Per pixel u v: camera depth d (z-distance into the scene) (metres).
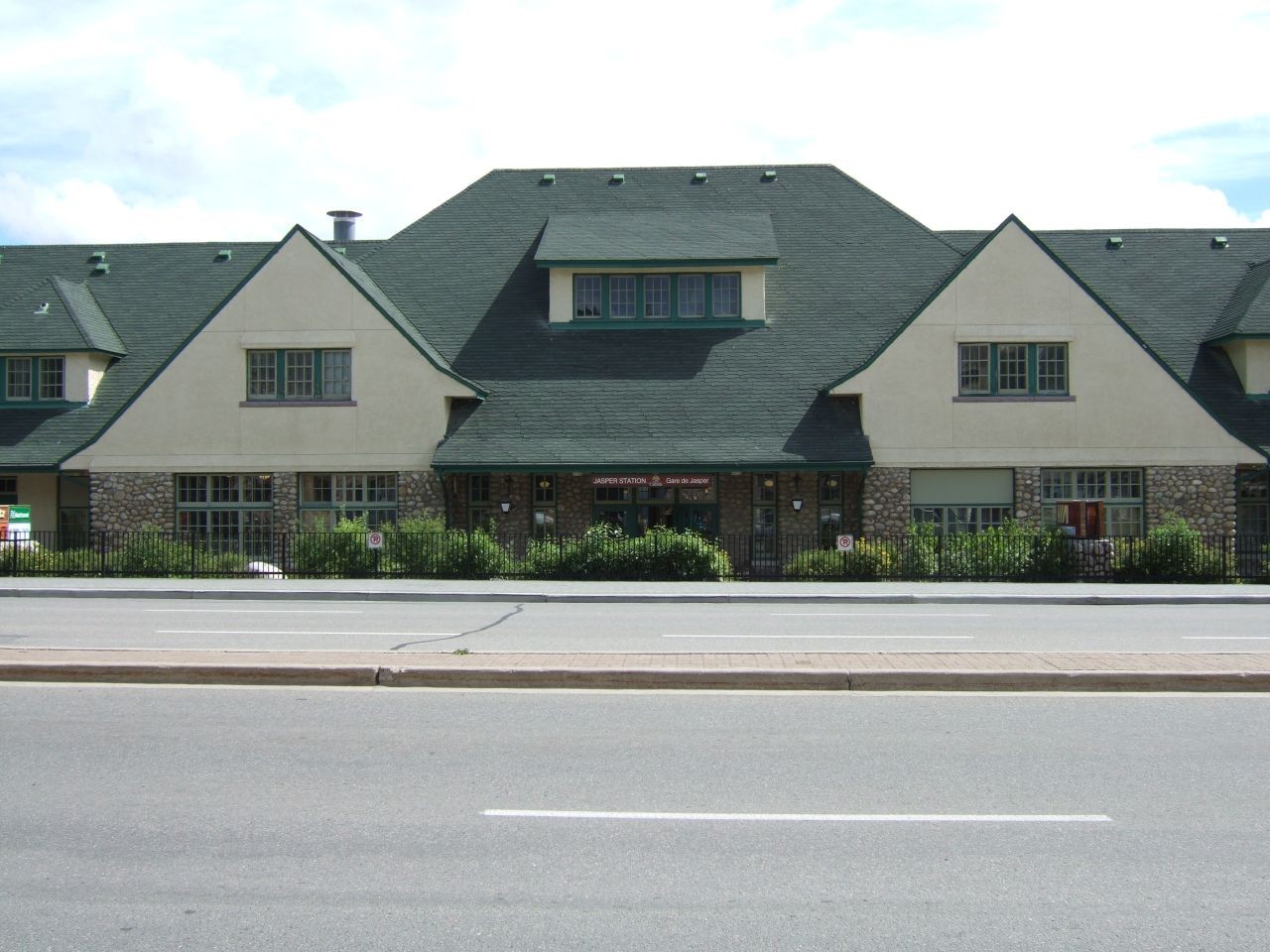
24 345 33.16
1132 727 10.07
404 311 34.47
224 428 31.89
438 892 6.45
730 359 32.88
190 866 6.84
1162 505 30.83
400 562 26.56
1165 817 7.72
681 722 10.22
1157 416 30.88
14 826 7.53
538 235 36.38
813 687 11.60
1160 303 34.81
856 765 8.90
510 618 18.20
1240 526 31.81
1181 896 6.40
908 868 6.81
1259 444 30.78
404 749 9.32
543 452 30.81
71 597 21.92
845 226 36.34
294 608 19.84
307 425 31.78
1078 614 19.27
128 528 31.89
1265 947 5.77
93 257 38.06
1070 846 7.18
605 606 20.58
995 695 11.35
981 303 31.22
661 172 38.16
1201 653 13.07
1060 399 31.00
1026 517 31.02
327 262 32.00
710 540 29.06
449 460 30.80
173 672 11.86
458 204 37.41
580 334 33.66
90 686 11.69
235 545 31.83
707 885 6.55
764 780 8.49
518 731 9.88
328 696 11.26
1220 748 9.39
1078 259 36.34
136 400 31.95
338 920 6.07
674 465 30.25
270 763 8.93
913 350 31.23
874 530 31.11
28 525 28.45
